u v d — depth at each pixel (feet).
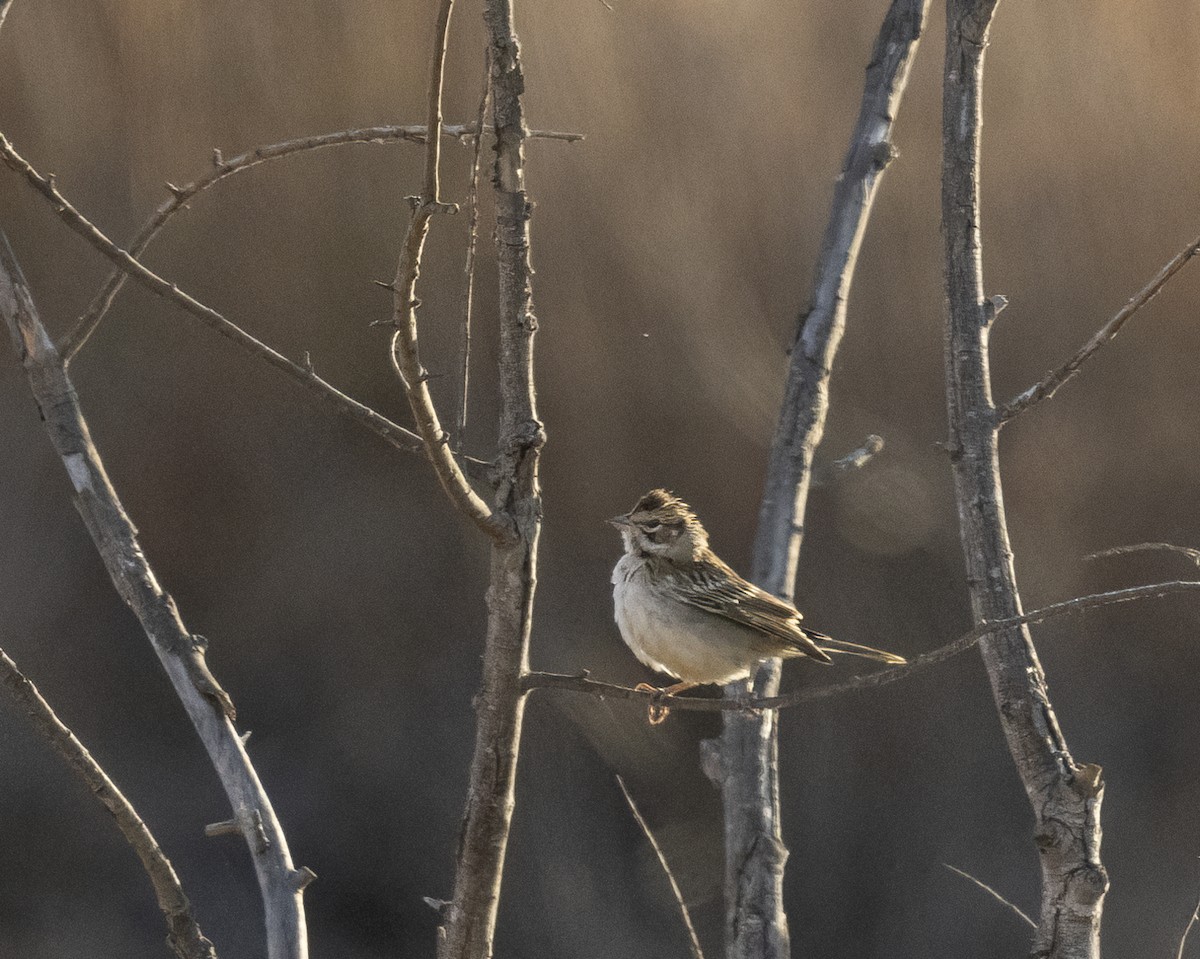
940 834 40.75
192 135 44.83
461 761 42.50
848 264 18.72
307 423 45.14
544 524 42.93
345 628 43.98
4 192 44.50
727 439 43.75
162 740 42.65
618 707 40.57
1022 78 47.55
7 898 39.42
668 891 38.70
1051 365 45.06
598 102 45.70
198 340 44.57
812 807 41.14
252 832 12.87
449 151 43.78
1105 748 41.50
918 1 19.25
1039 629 43.39
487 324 43.37
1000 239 46.26
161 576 44.06
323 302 44.68
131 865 40.68
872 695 42.50
